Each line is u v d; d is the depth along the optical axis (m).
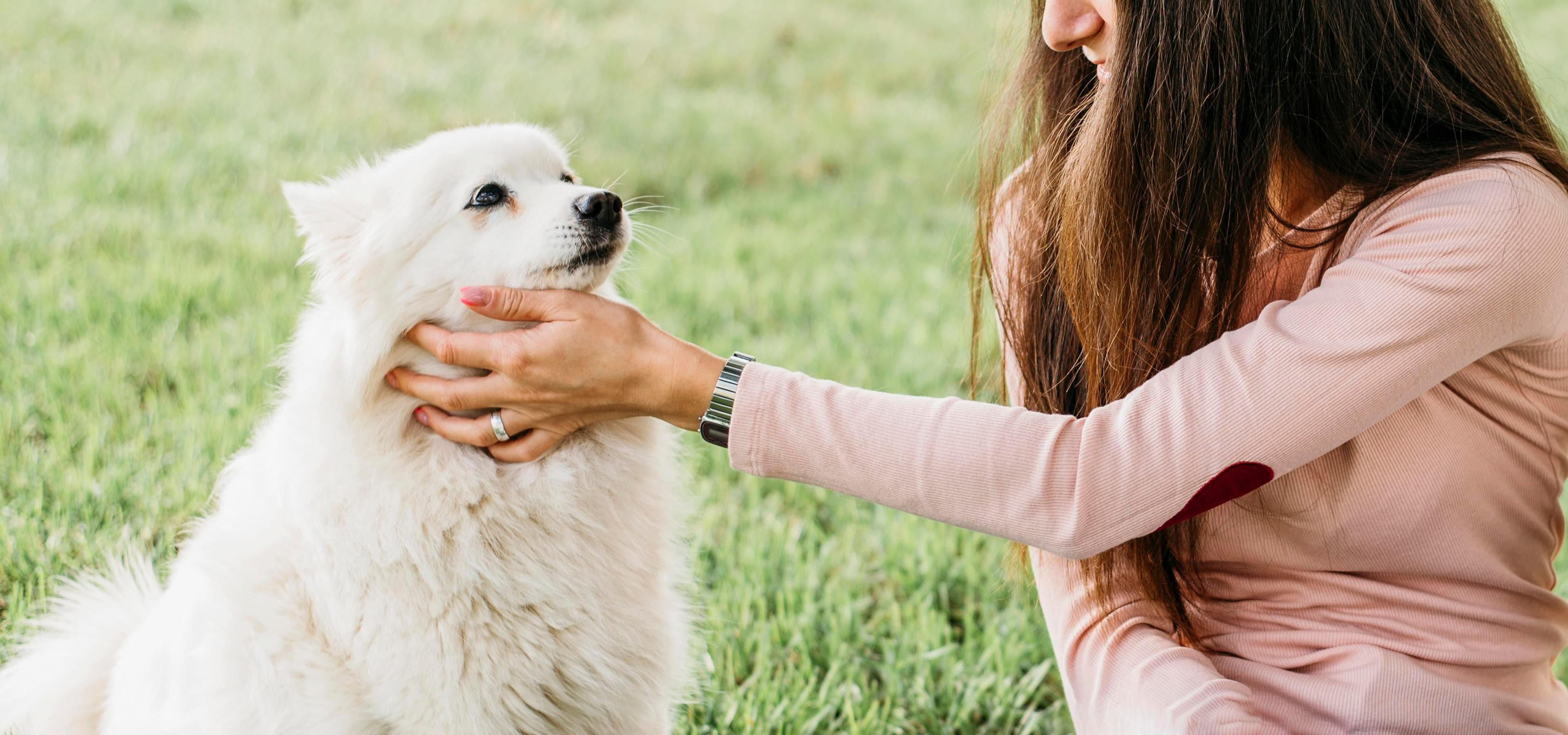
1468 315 1.55
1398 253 1.59
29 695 2.33
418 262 2.08
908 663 3.10
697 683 2.85
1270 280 1.86
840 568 3.57
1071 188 1.85
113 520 3.15
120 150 6.34
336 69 8.51
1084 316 1.88
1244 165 1.70
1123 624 1.97
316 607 2.02
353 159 6.74
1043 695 3.15
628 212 2.49
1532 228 1.55
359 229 2.12
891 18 12.86
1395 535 1.73
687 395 1.82
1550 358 1.68
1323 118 1.71
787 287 5.87
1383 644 1.75
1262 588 1.88
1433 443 1.68
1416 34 1.69
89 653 2.40
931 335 5.43
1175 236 1.75
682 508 2.57
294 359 2.22
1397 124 1.72
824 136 8.91
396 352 2.08
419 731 2.04
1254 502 1.81
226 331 4.43
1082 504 1.68
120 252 5.11
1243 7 1.65
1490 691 1.71
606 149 7.80
